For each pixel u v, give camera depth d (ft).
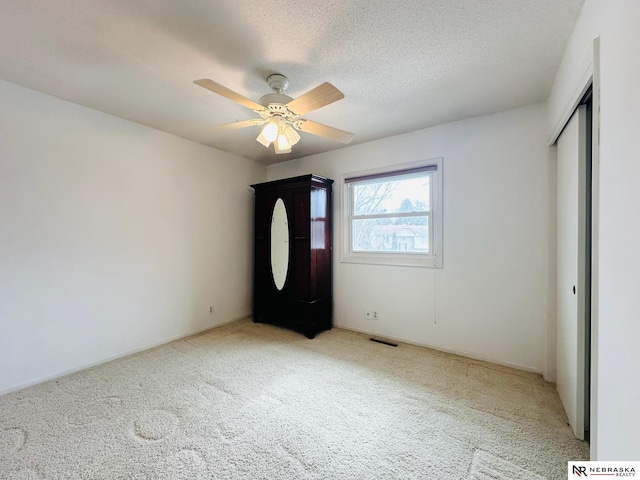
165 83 7.09
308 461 4.84
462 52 5.88
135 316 9.58
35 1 4.53
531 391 7.14
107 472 4.58
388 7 4.67
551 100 7.26
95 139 8.59
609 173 3.62
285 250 11.98
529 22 5.03
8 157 7.09
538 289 8.15
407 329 10.44
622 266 3.28
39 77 6.85
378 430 5.65
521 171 8.35
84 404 6.48
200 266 11.68
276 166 14.46
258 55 5.94
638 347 2.93
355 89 7.35
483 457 4.95
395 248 10.92
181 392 7.00
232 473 4.58
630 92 3.12
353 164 11.81
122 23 5.04
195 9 4.70
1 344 6.98
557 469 4.68
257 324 12.67
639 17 2.91
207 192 11.93
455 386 7.36
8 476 4.49
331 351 9.64
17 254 7.23
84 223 8.40
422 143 10.05
